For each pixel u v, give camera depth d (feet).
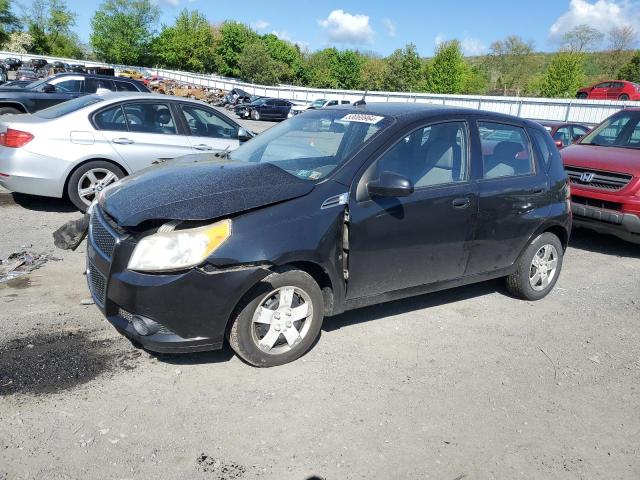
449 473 8.99
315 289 11.73
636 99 105.50
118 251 10.50
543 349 13.66
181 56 295.89
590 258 22.30
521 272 16.21
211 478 8.50
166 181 11.95
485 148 14.74
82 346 12.05
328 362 12.17
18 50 271.08
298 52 331.77
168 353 11.39
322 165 12.55
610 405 11.35
